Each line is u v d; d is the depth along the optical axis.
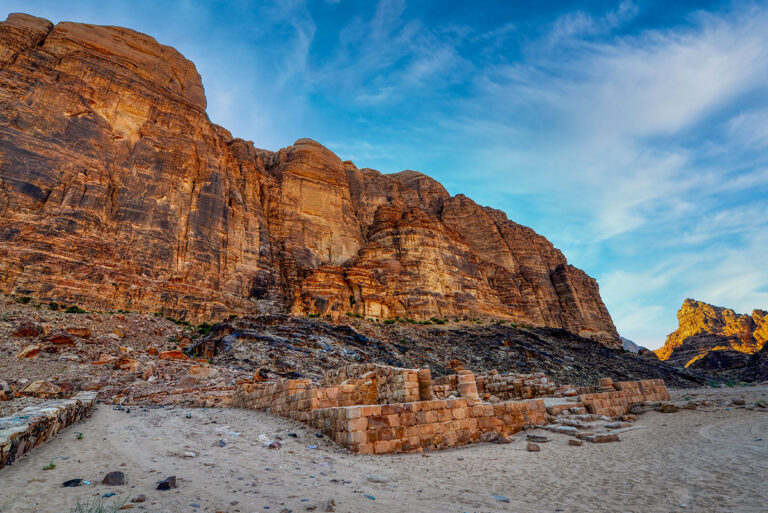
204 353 40.72
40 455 9.12
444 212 119.12
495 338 64.69
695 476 8.65
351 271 73.62
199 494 7.04
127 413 18.67
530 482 8.90
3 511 5.51
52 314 38.59
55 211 47.28
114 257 50.09
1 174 45.69
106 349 34.19
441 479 9.21
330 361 41.09
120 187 55.62
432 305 75.31
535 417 16.73
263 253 69.75
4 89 51.38
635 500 7.27
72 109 55.59
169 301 51.16
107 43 68.62
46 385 21.80
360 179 111.75
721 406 20.36
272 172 96.12
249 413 19.00
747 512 6.25
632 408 21.41
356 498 7.41
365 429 12.34
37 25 63.53
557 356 62.81
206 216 62.72
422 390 16.06
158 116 65.38
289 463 10.22
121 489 7.00
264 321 49.28
